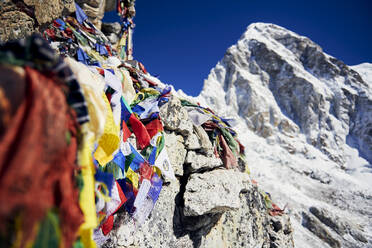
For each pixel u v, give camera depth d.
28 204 0.82
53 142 0.94
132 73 5.19
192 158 4.83
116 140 2.17
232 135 6.59
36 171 0.86
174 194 4.39
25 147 0.85
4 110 0.84
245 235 5.84
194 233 4.45
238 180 5.29
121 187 2.95
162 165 3.56
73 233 1.00
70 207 1.00
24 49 1.03
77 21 6.19
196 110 5.69
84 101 1.16
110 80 2.73
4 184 0.80
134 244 3.33
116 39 10.41
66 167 1.03
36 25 3.78
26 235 0.81
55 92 1.02
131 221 3.33
